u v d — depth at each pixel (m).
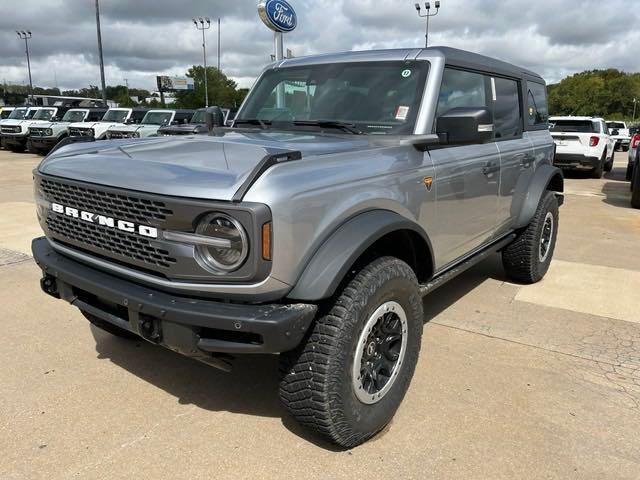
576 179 14.91
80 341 3.91
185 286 2.34
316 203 2.37
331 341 2.44
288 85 3.93
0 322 4.23
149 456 2.64
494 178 4.09
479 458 2.64
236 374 3.48
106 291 2.56
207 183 2.24
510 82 4.62
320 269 2.36
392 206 2.86
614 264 6.04
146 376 3.43
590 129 14.94
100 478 2.49
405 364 2.91
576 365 3.59
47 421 2.92
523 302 4.78
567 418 2.98
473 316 4.43
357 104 3.52
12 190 11.09
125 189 2.43
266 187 2.21
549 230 5.32
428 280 3.29
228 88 78.50
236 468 2.56
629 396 3.21
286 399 2.56
